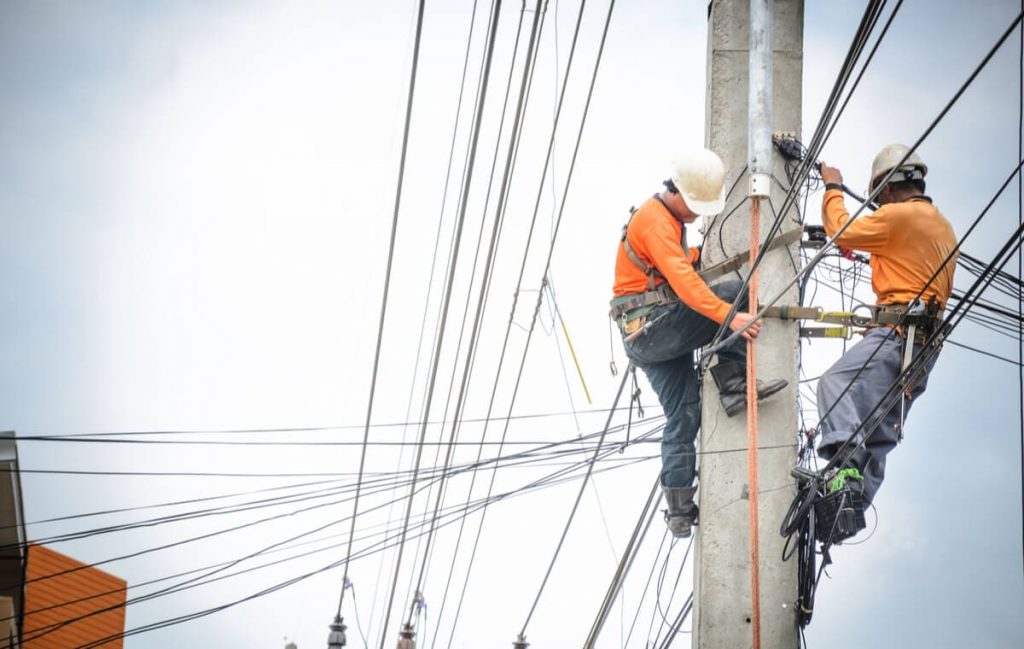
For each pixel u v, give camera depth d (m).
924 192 9.70
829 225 9.66
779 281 9.27
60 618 20.39
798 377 9.23
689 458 9.70
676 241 9.41
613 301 9.81
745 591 8.80
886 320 9.27
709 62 9.77
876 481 9.27
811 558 8.66
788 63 9.63
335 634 16.59
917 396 9.41
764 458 8.98
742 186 9.48
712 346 9.09
